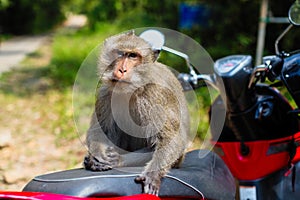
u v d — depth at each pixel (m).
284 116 3.38
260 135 3.39
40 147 6.89
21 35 32.44
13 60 17.48
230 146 3.46
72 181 2.41
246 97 3.31
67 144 7.01
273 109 3.38
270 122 3.38
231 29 11.91
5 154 6.49
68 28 38.44
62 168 5.95
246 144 3.42
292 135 3.31
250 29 11.55
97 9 29.50
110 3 29.16
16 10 32.81
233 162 3.45
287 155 3.38
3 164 6.09
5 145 6.72
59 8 39.06
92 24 29.67
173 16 15.19
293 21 3.24
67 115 8.60
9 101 10.35
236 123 3.38
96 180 2.42
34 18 34.38
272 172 3.40
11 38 29.38
